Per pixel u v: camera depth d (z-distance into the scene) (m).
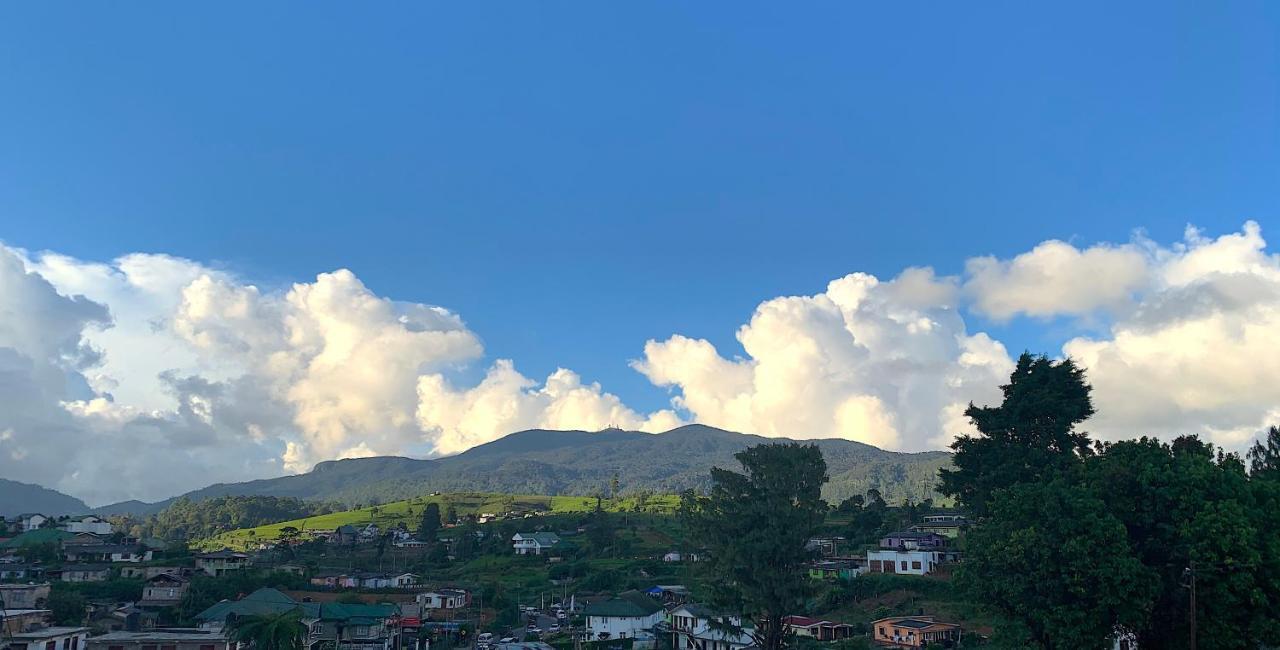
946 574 89.81
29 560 112.69
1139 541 38.88
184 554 123.50
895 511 146.12
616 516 184.50
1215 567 35.12
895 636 68.75
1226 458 42.03
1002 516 41.03
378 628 79.56
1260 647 38.88
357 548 162.62
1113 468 40.16
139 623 80.81
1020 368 63.22
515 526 177.88
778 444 48.00
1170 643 37.88
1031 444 60.25
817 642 67.75
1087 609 36.38
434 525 179.00
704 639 75.69
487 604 104.69
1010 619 39.88
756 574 44.78
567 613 98.56
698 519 47.78
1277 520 36.88
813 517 46.41
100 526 159.38
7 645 54.44
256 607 75.88
